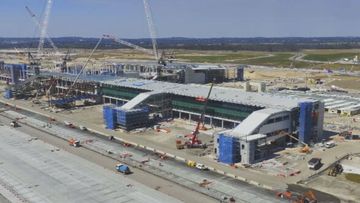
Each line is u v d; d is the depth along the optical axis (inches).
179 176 3580.2
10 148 4407.0
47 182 3417.8
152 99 5625.0
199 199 3075.8
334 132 5118.1
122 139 4788.4
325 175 3590.1
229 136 3927.2
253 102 4790.8
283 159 4018.2
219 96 5211.6
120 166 3683.6
